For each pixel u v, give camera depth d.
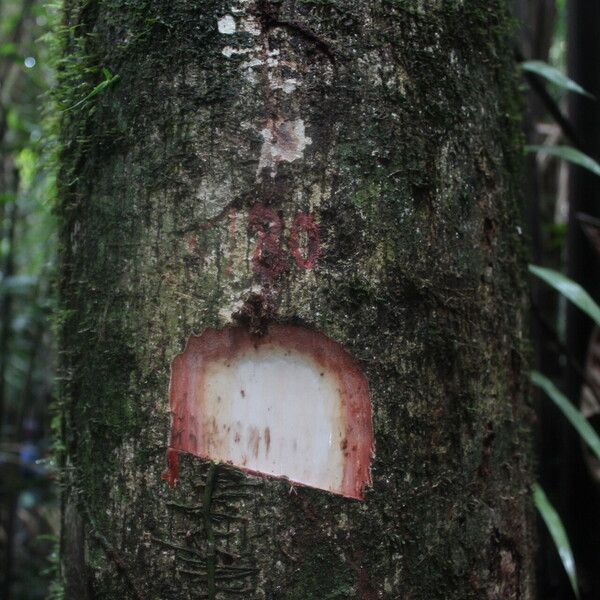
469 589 0.85
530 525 0.94
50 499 2.21
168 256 0.83
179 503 0.82
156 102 0.84
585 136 1.25
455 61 0.88
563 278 1.09
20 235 2.34
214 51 0.83
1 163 2.14
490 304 0.90
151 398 0.83
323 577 0.80
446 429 0.85
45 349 2.45
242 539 0.80
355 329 0.82
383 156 0.83
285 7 0.82
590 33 1.25
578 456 1.23
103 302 0.86
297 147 0.82
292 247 0.81
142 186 0.84
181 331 0.82
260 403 0.82
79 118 0.90
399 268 0.83
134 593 0.83
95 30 0.89
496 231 0.92
